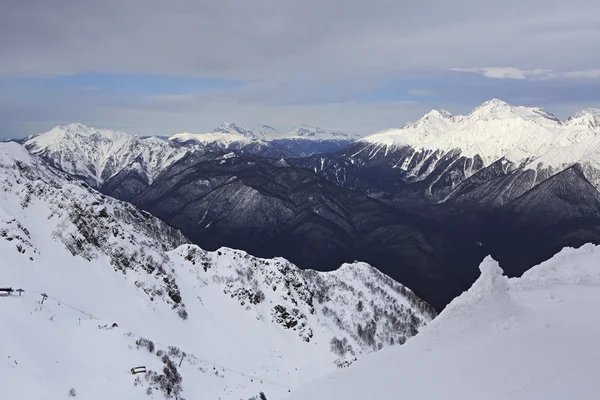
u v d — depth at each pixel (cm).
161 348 13562
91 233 19138
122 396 9856
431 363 4903
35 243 17475
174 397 10881
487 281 5650
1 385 8581
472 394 4141
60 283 15750
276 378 15388
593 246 7550
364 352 19725
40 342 10650
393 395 4491
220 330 18062
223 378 13875
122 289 17312
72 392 9262
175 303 18375
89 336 11919
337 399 4766
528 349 4566
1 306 11769
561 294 6216
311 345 18888
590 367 4069
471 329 5362
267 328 19088
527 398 3912
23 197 19838
